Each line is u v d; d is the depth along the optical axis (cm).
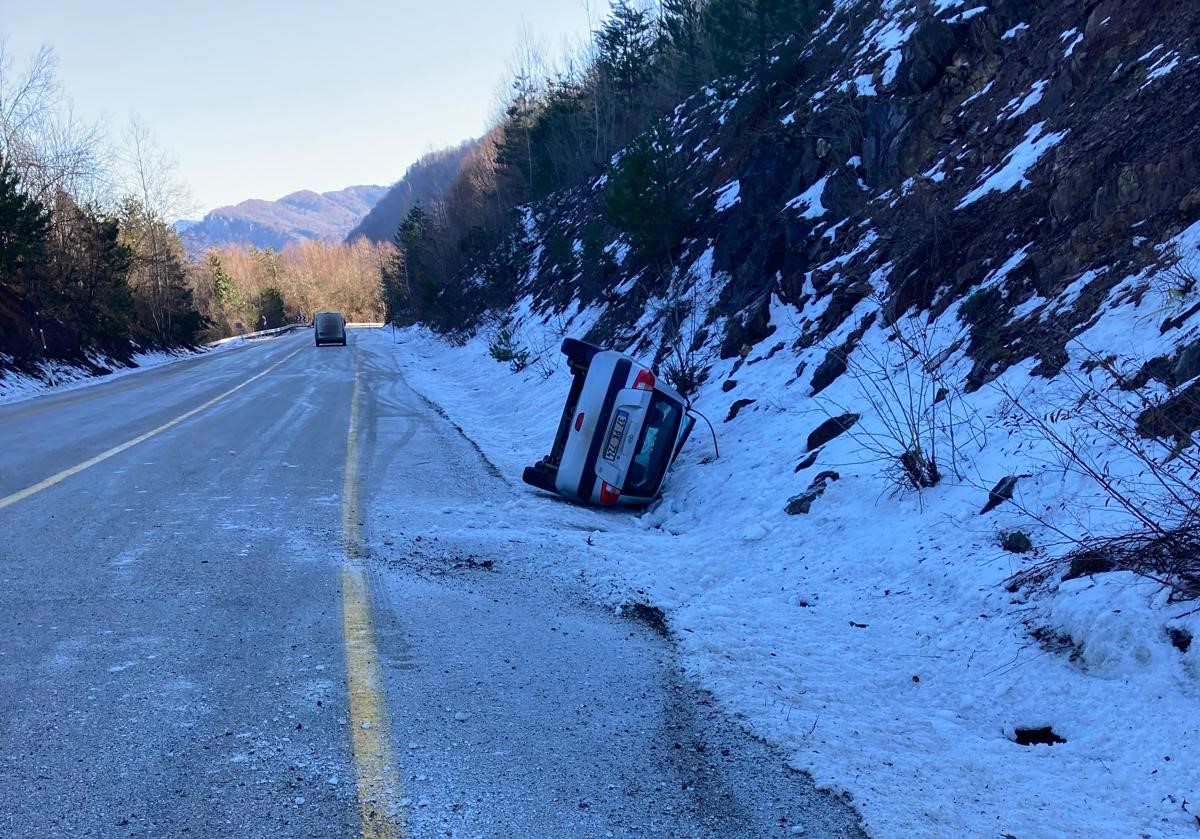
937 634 466
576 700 383
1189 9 880
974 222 975
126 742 323
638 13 4441
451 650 435
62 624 452
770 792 306
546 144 4984
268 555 602
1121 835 282
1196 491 438
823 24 2091
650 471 876
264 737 331
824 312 1135
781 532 686
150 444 1145
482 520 752
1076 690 380
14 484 842
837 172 1345
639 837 274
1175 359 561
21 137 3631
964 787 315
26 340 2683
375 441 1238
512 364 2259
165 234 5450
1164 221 702
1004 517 545
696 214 1864
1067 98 1005
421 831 271
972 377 764
